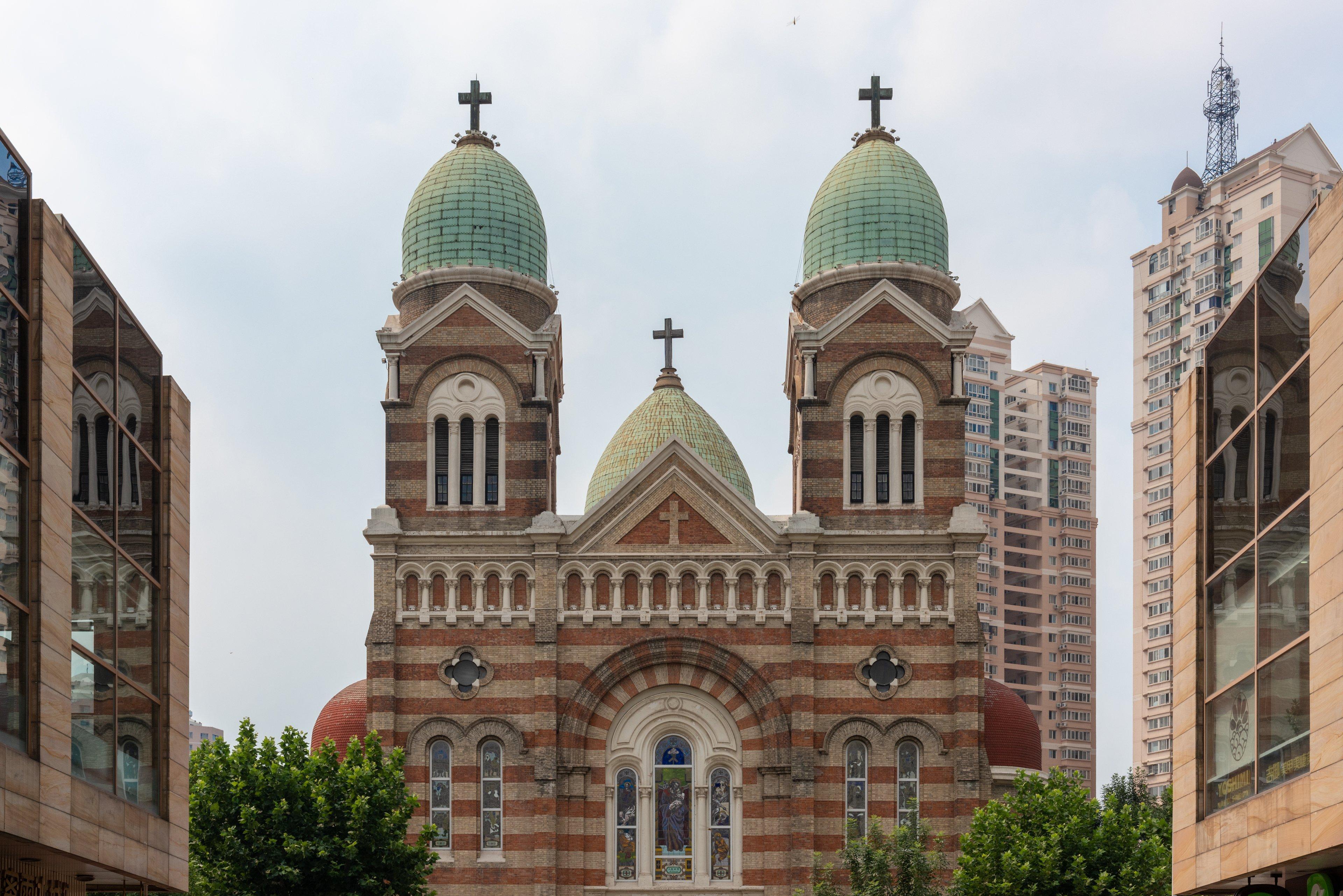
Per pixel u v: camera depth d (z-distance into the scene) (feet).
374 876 171.94
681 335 256.52
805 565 202.90
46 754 108.78
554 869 195.31
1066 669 596.70
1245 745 121.39
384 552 204.85
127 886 137.08
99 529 124.67
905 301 211.20
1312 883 114.01
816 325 219.41
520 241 221.25
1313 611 107.04
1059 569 605.73
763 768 198.80
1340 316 104.47
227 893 169.68
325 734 226.38
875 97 230.89
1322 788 103.50
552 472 224.94
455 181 222.07
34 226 112.98
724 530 205.16
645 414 252.01
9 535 107.24
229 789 173.78
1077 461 618.44
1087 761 591.78
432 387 211.82
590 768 200.23
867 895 176.65
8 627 105.70
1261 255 455.22
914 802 197.26
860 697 200.23
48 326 113.19
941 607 203.21
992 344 605.73
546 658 200.85
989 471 592.60
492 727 200.13
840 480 207.62
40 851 111.34
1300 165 458.09
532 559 204.95
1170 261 488.44
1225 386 130.62
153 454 142.20
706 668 202.28
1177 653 139.03
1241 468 125.49
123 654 130.41
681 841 199.72
